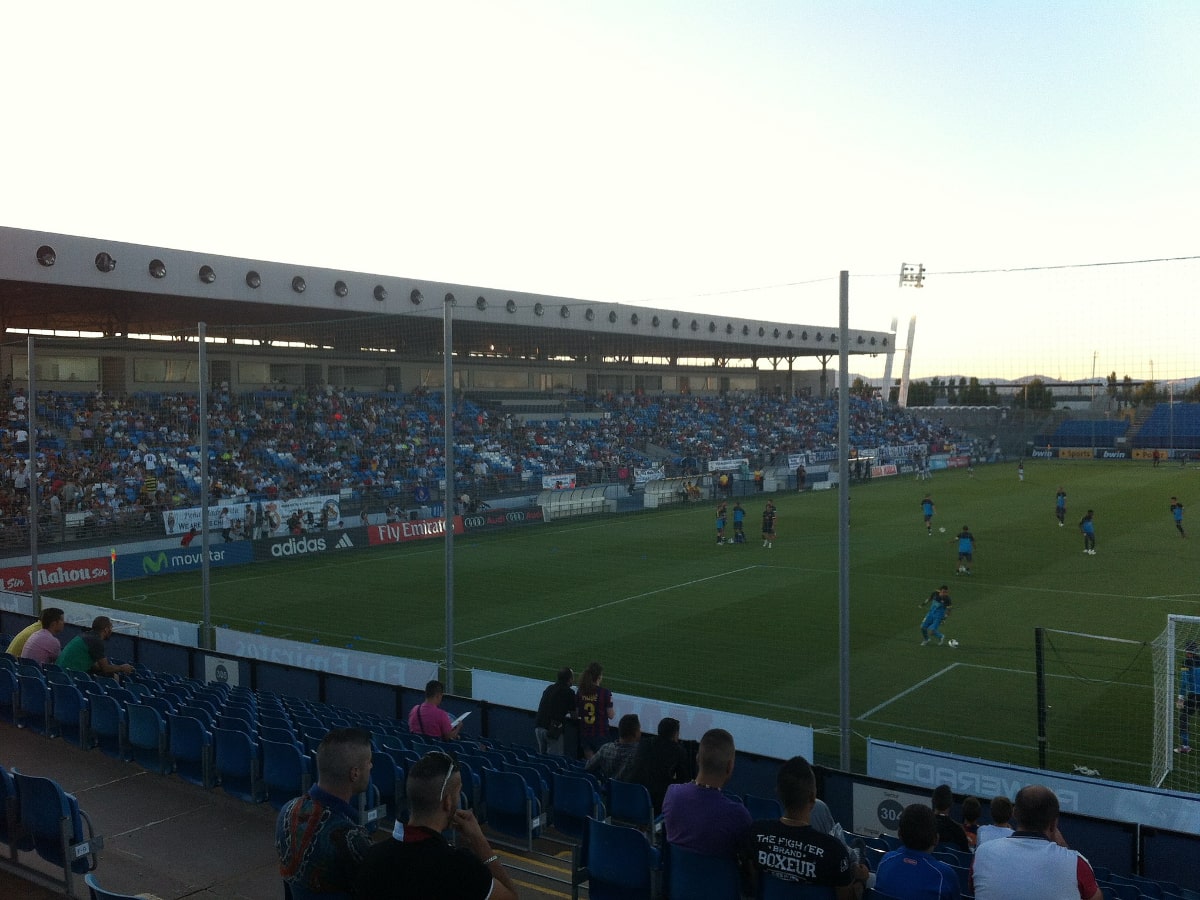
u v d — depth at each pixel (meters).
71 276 29.52
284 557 32.72
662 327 48.41
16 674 11.51
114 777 9.81
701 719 12.80
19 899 6.39
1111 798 9.91
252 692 13.05
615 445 54.19
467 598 25.17
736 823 5.54
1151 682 16.70
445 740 10.60
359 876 3.59
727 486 51.84
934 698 16.00
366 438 43.06
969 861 7.12
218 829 8.45
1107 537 34.78
